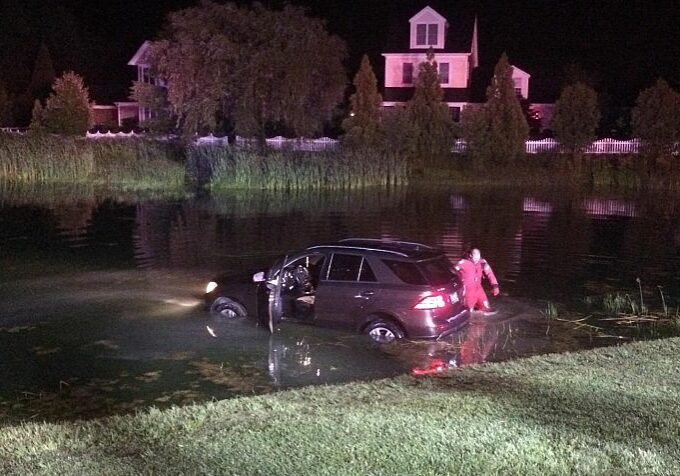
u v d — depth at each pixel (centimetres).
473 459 633
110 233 2319
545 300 1451
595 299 1466
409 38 5419
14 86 7250
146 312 1326
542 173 4553
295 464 623
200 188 3878
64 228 2425
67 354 1088
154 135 4891
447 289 1135
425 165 4653
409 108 4762
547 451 649
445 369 969
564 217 2866
